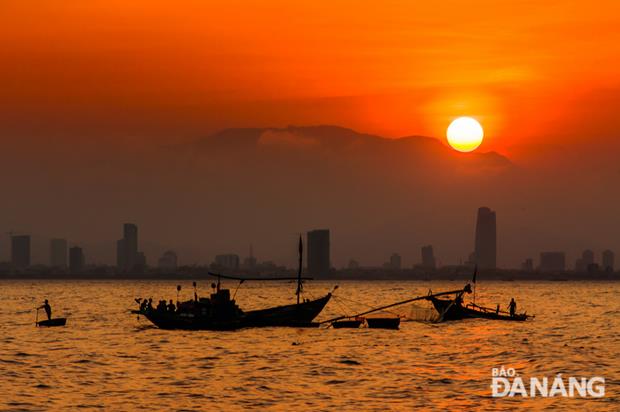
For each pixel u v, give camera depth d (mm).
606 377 144000
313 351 176875
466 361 163500
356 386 132750
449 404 118750
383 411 113688
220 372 147375
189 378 140625
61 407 115750
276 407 116000
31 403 118562
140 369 151250
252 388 130625
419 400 121250
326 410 114125
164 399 121562
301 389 129750
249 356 168750
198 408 115312
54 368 152500
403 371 148875
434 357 168625
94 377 141750
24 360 163625
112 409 114688
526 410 115625
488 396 124875
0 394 125125
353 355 170500
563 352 180250
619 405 119188
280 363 158500
